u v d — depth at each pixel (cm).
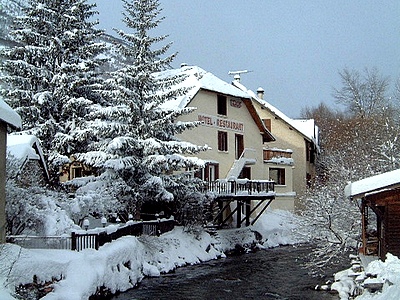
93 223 2562
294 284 2116
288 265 2642
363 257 1836
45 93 3017
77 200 2288
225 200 3372
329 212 2281
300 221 2758
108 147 2628
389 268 1402
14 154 2100
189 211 2998
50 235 1850
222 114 3859
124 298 1839
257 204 4016
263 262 2770
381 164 3059
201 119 3631
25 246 1753
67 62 3186
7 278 1323
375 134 3959
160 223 2780
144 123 2786
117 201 2564
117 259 1995
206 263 2747
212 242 3069
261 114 5091
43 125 2998
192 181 2955
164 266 2448
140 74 2777
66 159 2930
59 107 3112
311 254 2725
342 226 2320
